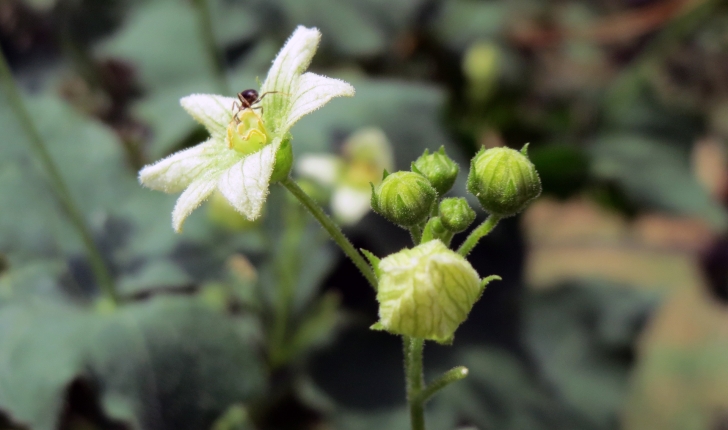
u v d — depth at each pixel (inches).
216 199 5.3
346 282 5.8
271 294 5.6
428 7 7.0
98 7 6.5
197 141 5.9
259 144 4.3
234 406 4.9
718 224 6.8
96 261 5.0
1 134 5.5
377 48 6.6
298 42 4.3
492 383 5.7
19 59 6.4
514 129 7.3
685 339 9.0
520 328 6.0
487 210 4.2
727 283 7.9
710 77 8.0
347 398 5.5
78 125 5.7
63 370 4.7
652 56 7.5
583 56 8.3
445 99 6.3
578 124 7.5
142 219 5.5
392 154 5.9
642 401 8.5
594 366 6.0
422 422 4.2
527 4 8.5
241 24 6.5
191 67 6.3
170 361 4.9
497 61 7.2
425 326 3.9
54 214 5.4
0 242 5.3
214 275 5.4
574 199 7.1
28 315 5.0
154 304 5.0
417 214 4.1
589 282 6.2
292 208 5.5
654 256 9.3
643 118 7.4
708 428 8.3
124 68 6.2
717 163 8.4
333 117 6.0
